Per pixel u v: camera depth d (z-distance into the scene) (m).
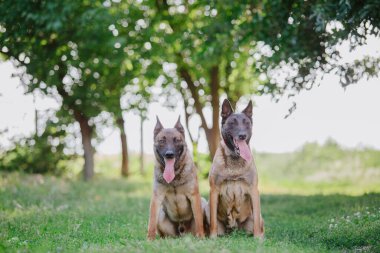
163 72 26.16
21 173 23.05
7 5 16.28
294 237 8.80
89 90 23.62
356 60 11.46
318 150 33.47
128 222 10.77
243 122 8.55
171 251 6.18
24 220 10.58
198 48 20.69
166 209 8.71
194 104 26.22
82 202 15.09
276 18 12.08
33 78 22.91
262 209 14.43
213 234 8.41
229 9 16.36
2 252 6.97
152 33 22.23
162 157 8.30
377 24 10.03
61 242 7.85
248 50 22.91
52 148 26.27
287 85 12.20
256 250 6.36
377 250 7.09
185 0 23.52
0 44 17.73
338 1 9.91
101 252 6.60
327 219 10.62
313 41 11.74
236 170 8.39
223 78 27.14
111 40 20.66
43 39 20.38
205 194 16.91
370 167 29.42
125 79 24.69
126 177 30.30
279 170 31.92
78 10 20.39
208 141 26.14
